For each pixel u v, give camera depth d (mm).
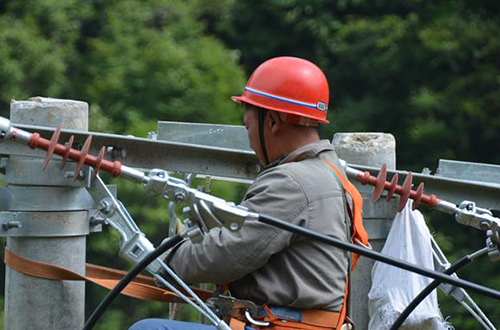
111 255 29250
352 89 41125
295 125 9047
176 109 31797
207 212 8039
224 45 40469
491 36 36812
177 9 36250
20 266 9961
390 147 12133
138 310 29047
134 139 10344
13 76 31453
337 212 8672
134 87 32188
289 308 8594
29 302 10000
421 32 37094
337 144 12188
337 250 8695
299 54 43000
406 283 10984
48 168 9898
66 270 9828
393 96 38906
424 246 11156
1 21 32594
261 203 8539
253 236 8375
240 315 8648
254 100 9094
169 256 8875
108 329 28438
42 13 33375
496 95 35625
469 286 8078
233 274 8500
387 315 10844
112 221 8961
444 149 35594
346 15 41625
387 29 39406
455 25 37062
